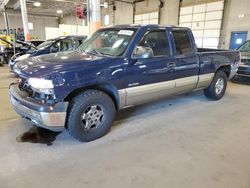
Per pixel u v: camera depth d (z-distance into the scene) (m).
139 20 17.50
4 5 18.64
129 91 3.03
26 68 2.63
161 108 4.18
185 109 4.15
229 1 11.62
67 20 27.72
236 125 3.42
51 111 2.40
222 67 4.65
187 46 3.77
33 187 1.97
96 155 2.51
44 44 7.64
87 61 2.70
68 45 7.35
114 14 20.16
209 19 12.63
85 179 2.08
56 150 2.61
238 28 11.45
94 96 2.72
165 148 2.68
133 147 2.70
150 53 3.01
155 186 1.99
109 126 2.98
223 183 2.04
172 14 14.76
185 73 3.74
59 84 2.39
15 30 19.84
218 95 4.70
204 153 2.57
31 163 2.33
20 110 2.67
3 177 2.10
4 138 2.88
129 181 2.06
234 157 2.49
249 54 6.47
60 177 2.11
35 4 20.39
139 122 3.49
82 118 2.69
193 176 2.14
